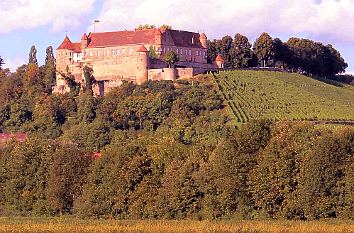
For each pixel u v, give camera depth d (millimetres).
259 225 175375
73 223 189000
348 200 180375
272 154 189875
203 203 196000
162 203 197750
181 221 187000
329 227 169500
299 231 167875
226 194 192000
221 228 174000
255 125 199125
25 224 189000
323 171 182250
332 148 183625
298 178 186125
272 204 187875
